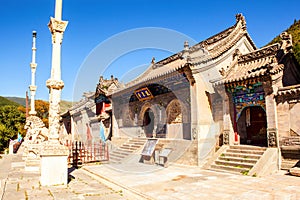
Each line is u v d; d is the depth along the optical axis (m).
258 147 12.46
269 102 12.12
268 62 13.37
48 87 9.45
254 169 10.88
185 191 8.34
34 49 21.03
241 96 13.97
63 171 9.02
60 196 7.34
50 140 9.11
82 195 7.54
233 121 14.14
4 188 8.27
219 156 13.07
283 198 7.48
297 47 18.78
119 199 7.23
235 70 14.88
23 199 6.97
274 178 10.13
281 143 11.74
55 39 9.42
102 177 10.59
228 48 15.84
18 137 34.56
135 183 9.48
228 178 10.31
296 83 13.83
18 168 13.02
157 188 8.73
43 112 54.06
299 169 10.49
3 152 27.55
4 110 37.69
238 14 17.36
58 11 9.48
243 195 7.80
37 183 9.07
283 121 11.75
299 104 11.25
